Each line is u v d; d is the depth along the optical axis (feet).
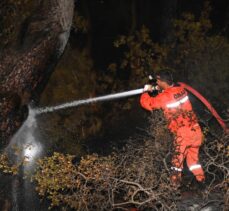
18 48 18.47
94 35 38.58
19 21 19.26
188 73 34.76
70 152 25.26
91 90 32.48
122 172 16.24
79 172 16.06
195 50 34.94
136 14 39.93
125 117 33.37
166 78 19.11
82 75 32.42
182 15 35.37
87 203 16.37
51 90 30.22
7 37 20.17
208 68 34.47
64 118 29.63
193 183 19.70
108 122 32.91
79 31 35.94
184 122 18.90
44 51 18.74
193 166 19.34
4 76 18.25
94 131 31.30
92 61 35.42
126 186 16.57
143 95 19.47
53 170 16.63
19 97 18.75
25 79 18.61
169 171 16.71
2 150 18.69
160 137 16.60
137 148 17.72
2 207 18.63
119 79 37.19
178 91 18.95
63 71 31.22
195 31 34.94
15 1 20.48
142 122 32.09
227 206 16.42
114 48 39.09
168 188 15.88
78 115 30.66
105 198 16.62
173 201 16.26
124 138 29.63
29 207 19.19
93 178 15.93
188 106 19.06
